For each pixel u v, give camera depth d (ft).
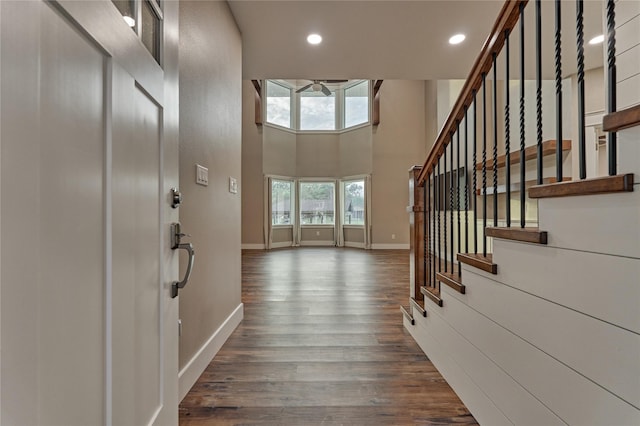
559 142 3.30
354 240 29.30
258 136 27.91
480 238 16.17
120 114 2.56
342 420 4.71
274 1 8.11
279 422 4.66
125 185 2.64
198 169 6.04
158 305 3.31
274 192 29.27
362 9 8.58
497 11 8.76
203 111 6.32
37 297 1.73
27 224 1.66
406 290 12.50
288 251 26.02
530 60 12.26
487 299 4.45
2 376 1.51
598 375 2.69
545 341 3.32
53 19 1.85
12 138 1.56
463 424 4.65
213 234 6.83
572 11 9.06
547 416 3.29
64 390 1.94
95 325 2.25
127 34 2.68
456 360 5.39
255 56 11.13
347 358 6.64
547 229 3.28
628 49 4.15
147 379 3.05
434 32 9.73
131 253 2.74
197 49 6.04
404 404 5.09
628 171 2.44
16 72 1.59
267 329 8.27
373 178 27.81
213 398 5.24
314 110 30.53
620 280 2.50
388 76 12.78
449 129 6.26
